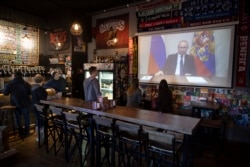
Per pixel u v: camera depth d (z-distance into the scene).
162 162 2.06
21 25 5.63
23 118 4.04
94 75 3.33
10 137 3.73
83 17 5.80
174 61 4.43
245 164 2.82
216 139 3.54
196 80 4.16
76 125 2.56
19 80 3.75
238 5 3.62
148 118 2.19
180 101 4.38
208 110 3.79
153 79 4.77
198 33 4.09
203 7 4.02
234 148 3.43
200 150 3.18
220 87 3.88
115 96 4.80
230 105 3.80
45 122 3.05
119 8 5.30
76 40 5.64
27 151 3.13
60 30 5.74
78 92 5.74
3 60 5.24
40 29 6.14
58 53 5.93
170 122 2.02
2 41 5.20
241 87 3.68
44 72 5.89
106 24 5.67
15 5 5.17
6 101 4.02
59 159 2.86
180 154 2.06
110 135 2.25
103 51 5.78
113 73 4.78
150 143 2.03
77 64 5.71
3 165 2.61
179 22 4.34
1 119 3.79
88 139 2.61
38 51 6.11
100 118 2.27
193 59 4.17
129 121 2.21
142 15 4.90
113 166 2.33
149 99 4.38
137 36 5.00
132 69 5.12
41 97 3.51
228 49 3.75
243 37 3.60
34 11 5.71
